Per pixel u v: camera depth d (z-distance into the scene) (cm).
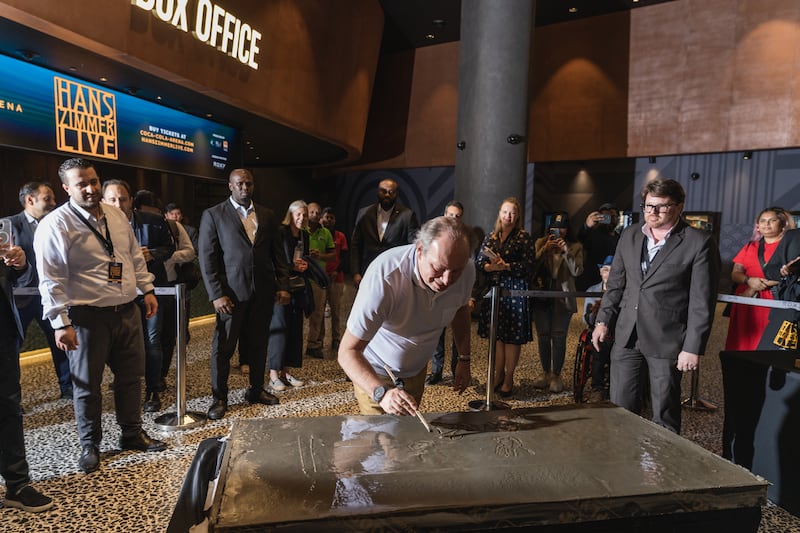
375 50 913
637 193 944
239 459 114
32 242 324
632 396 231
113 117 601
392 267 155
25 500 204
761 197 839
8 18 396
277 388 368
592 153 945
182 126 703
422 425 138
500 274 352
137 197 349
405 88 1123
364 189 1288
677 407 218
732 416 239
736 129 825
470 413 148
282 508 94
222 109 688
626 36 905
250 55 622
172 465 247
